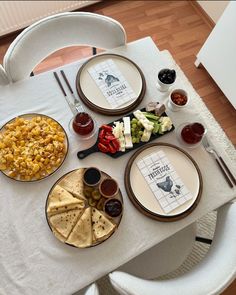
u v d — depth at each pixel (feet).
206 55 5.14
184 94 2.94
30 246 2.35
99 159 2.69
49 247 2.35
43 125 2.71
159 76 2.97
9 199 2.49
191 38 5.87
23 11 4.88
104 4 5.99
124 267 2.98
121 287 2.23
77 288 2.26
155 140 2.81
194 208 2.56
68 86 2.95
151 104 2.88
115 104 2.87
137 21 5.93
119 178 2.64
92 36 3.33
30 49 3.12
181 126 2.87
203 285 2.29
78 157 2.67
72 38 3.31
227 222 2.63
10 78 3.06
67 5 5.28
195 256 3.86
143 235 2.45
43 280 2.26
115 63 3.05
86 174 2.48
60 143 2.64
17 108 2.84
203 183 2.67
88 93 2.90
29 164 2.51
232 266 2.34
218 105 5.32
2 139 2.62
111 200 2.44
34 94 2.90
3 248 2.34
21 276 2.27
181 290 2.28
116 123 2.80
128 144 2.71
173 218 2.49
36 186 2.55
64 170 2.63
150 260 3.03
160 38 5.82
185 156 2.73
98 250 2.37
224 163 2.77
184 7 6.13
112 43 3.36
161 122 2.84
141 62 3.14
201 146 2.82
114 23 3.18
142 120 2.79
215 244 2.67
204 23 6.03
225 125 5.16
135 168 2.65
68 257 2.33
